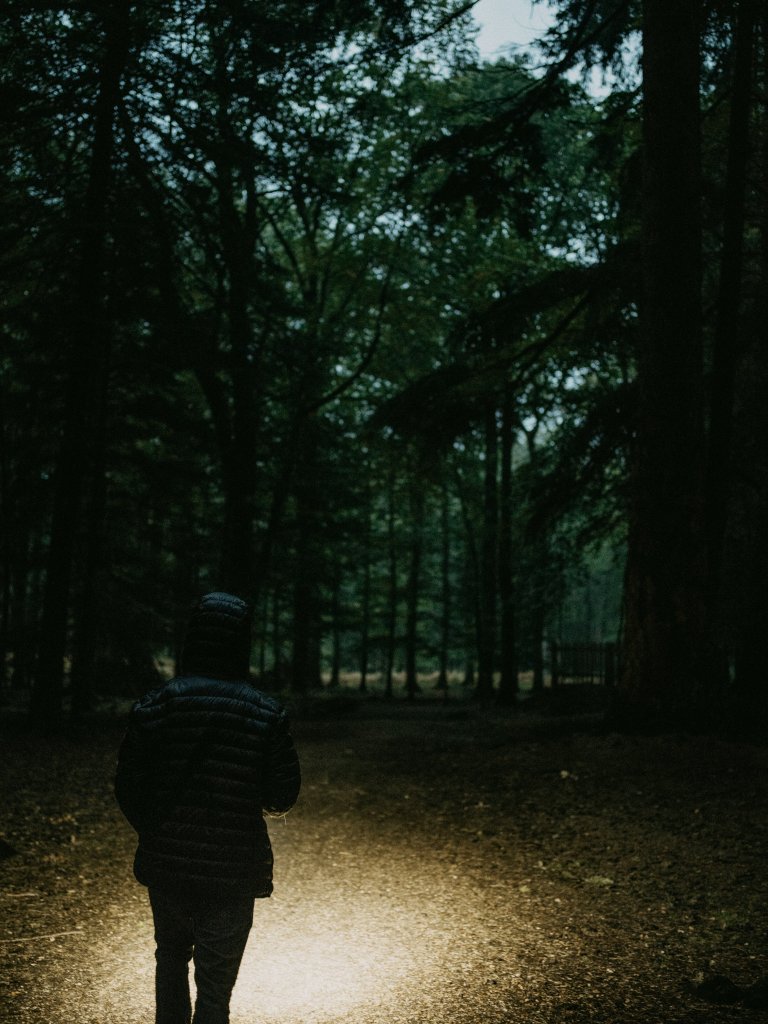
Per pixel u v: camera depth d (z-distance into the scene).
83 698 17.75
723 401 12.26
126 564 19.42
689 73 11.59
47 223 13.48
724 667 11.50
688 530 11.44
